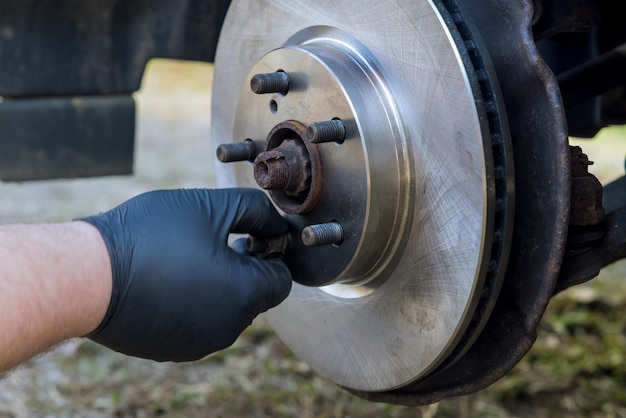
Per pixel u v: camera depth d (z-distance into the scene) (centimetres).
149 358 98
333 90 95
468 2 95
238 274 96
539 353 173
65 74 136
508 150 91
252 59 107
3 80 135
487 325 97
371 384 103
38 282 88
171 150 326
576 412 155
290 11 103
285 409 154
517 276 94
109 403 155
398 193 95
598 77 115
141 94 417
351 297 103
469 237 92
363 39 97
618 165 301
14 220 242
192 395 158
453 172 92
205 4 136
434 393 102
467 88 90
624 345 175
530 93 92
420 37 93
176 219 96
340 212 95
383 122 94
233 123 105
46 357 170
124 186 279
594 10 106
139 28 137
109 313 93
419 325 97
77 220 94
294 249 100
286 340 111
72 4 134
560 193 90
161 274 94
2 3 132
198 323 95
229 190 99
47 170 141
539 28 105
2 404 154
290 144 97
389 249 97
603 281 201
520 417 153
